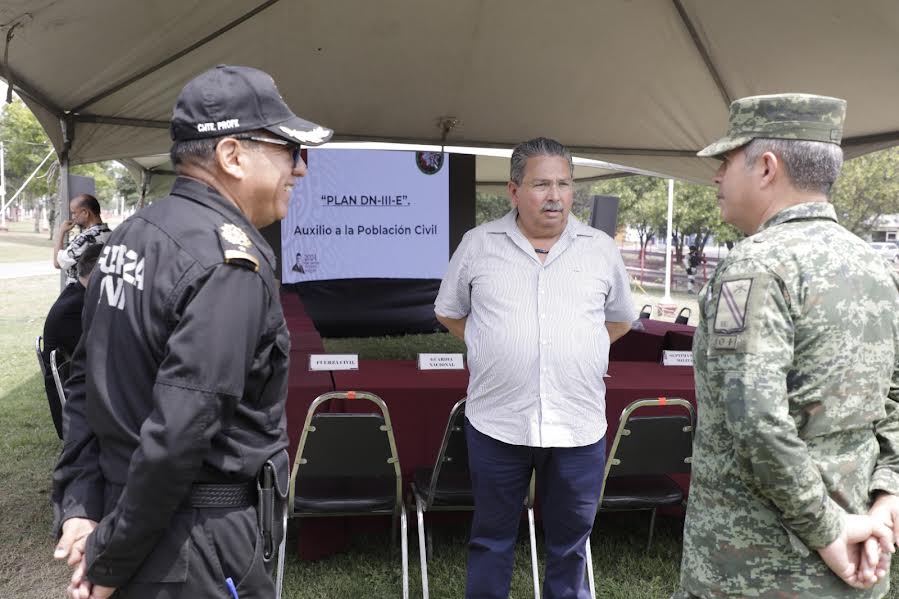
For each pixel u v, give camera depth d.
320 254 8.86
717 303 1.33
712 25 4.05
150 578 1.20
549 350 2.21
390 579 2.96
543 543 3.29
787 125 1.37
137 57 4.01
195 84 1.29
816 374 1.29
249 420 1.27
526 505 2.77
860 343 1.30
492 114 5.54
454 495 2.70
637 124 5.53
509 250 2.32
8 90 3.52
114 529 1.15
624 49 4.48
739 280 1.30
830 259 1.29
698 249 18.03
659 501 2.82
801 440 1.24
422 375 3.31
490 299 2.29
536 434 2.20
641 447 2.71
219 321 1.16
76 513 1.26
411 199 9.02
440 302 2.47
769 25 3.88
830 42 3.85
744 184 1.42
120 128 4.81
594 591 2.75
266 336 1.26
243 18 3.95
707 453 1.41
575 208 24.06
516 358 2.21
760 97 1.40
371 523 3.25
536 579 2.71
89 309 1.30
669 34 4.25
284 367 1.33
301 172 1.39
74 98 4.39
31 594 2.80
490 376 2.26
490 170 14.23
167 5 3.51
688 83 4.75
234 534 1.25
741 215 1.45
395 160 8.91
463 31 4.35
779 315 1.26
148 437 1.11
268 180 1.31
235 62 4.46
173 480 1.12
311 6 3.99
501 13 4.14
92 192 7.98
